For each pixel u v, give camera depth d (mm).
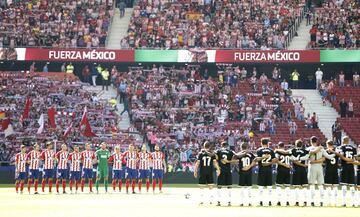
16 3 187500
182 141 156750
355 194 83125
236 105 169625
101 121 161875
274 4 190625
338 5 189500
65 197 102438
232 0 191000
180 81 175125
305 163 84938
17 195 108188
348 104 171875
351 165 84125
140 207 80625
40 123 147750
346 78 185750
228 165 84875
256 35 181500
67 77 174250
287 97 174000
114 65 184000
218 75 178250
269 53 174625
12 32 179750
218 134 158625
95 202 90312
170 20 186125
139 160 116625
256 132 162875
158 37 180875
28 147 151375
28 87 168125
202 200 86875
